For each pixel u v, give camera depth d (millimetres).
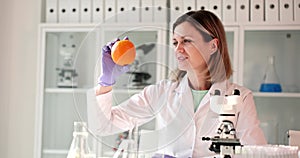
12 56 3322
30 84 3301
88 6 3146
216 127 1227
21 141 3287
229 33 2996
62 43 3125
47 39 3131
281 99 3004
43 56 3113
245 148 1207
